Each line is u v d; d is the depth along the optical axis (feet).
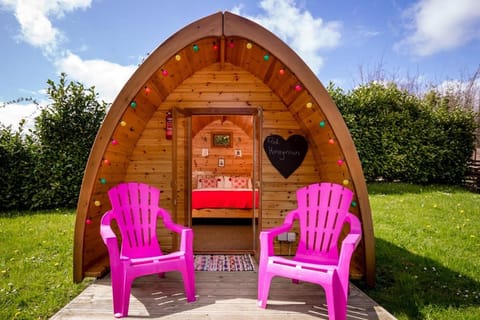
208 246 14.07
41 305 8.37
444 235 14.10
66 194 20.38
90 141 20.66
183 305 8.25
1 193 19.75
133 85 9.59
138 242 9.88
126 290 7.73
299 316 7.69
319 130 11.14
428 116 25.49
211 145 25.26
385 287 9.64
